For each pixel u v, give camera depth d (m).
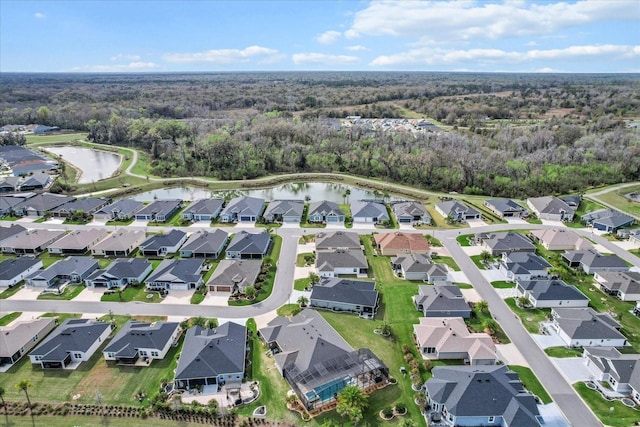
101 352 64.69
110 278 82.56
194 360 59.03
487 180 147.00
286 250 100.44
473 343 63.44
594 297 80.00
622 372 56.78
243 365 59.69
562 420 51.84
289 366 59.50
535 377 59.12
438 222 119.00
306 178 168.00
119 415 53.09
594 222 114.06
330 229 113.44
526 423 49.34
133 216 121.44
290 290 82.25
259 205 127.31
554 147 173.00
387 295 81.00
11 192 143.25
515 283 84.69
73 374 60.06
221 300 78.69
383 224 116.19
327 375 56.91
